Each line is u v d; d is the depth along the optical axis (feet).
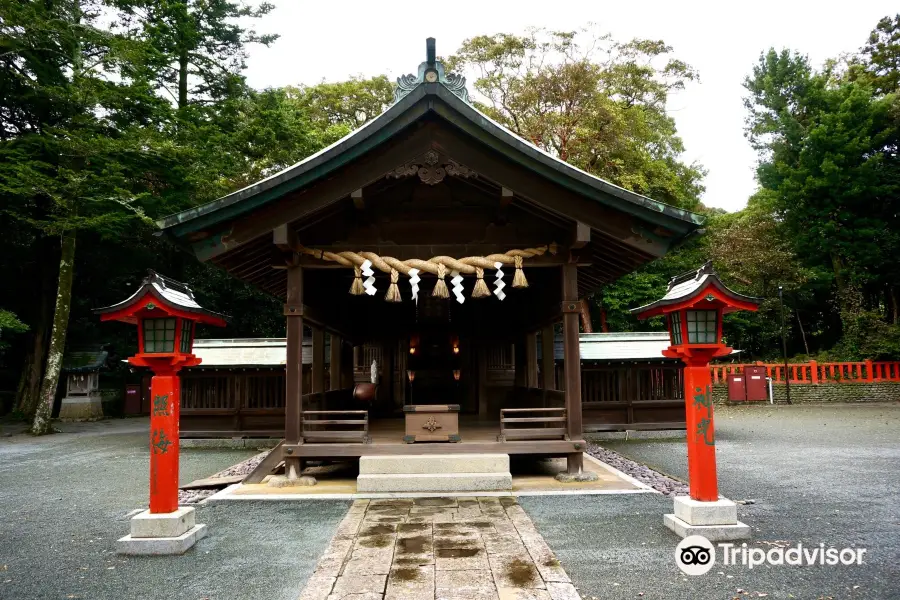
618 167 78.38
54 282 71.72
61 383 75.10
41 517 21.63
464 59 83.15
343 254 25.58
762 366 75.61
